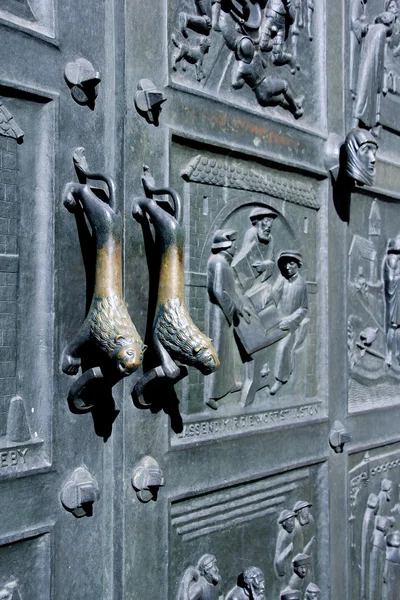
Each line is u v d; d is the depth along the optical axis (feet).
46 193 3.91
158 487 4.31
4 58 3.72
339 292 5.86
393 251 6.53
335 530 5.73
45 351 3.91
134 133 4.27
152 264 4.37
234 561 4.95
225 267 4.85
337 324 5.82
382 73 6.28
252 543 5.09
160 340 4.11
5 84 3.71
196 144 4.72
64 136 3.98
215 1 4.88
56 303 3.92
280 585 5.29
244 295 5.07
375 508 6.19
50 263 3.90
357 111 6.08
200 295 4.76
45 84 3.90
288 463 5.32
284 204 5.43
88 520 4.09
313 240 5.71
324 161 5.76
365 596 6.04
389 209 6.57
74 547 4.01
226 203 4.94
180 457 4.55
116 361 3.77
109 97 4.21
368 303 6.27
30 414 3.87
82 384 3.91
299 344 5.53
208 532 4.78
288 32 5.48
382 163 6.36
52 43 3.93
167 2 4.52
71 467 4.00
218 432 4.83
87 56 4.12
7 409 3.77
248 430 5.02
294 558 5.38
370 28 6.23
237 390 5.01
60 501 3.93
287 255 5.34
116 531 4.17
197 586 4.65
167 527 4.43
